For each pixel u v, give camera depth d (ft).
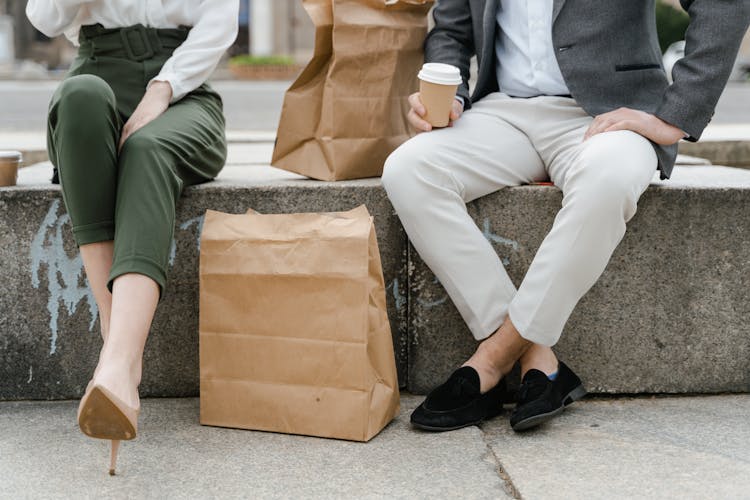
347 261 6.16
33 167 9.24
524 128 7.20
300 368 6.31
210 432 6.46
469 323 6.77
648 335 7.18
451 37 7.63
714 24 6.42
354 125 7.47
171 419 6.75
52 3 7.23
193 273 7.16
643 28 7.02
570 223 6.18
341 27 7.26
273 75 62.64
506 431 6.47
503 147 7.08
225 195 7.11
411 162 6.64
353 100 7.44
